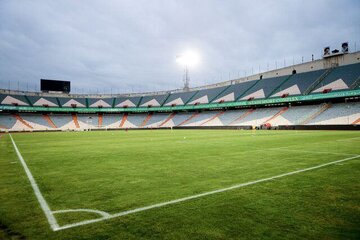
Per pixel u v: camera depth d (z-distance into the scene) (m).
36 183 7.61
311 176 8.02
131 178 8.10
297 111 58.62
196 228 4.16
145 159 12.45
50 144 22.97
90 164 11.12
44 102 81.69
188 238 3.81
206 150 16.12
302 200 5.57
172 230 4.10
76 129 76.56
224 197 5.88
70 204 5.55
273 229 4.10
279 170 9.08
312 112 55.28
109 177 8.30
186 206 5.28
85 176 8.53
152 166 10.35
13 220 4.64
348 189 6.44
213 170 9.27
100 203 5.58
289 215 4.70
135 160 12.13
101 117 87.56
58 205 5.49
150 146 19.56
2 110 73.88
